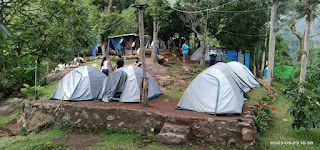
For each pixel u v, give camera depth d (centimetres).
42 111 757
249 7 1576
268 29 1748
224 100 633
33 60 479
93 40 577
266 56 1980
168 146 548
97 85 872
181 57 1920
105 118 680
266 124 632
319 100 555
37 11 476
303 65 982
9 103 1234
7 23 406
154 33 1453
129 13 1969
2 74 483
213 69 700
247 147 536
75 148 545
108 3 1360
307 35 969
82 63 1720
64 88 841
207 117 594
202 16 1520
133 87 798
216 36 1856
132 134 626
